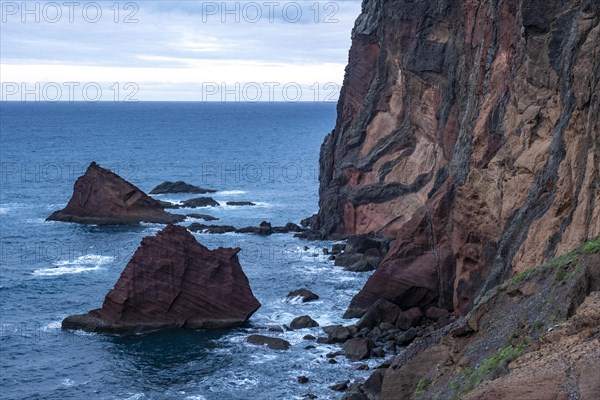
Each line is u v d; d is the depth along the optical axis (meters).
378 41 104.69
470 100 71.81
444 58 89.69
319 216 108.25
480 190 57.22
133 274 66.00
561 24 53.84
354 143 104.19
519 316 31.34
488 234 56.06
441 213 69.75
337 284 80.19
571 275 30.56
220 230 109.44
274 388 52.53
